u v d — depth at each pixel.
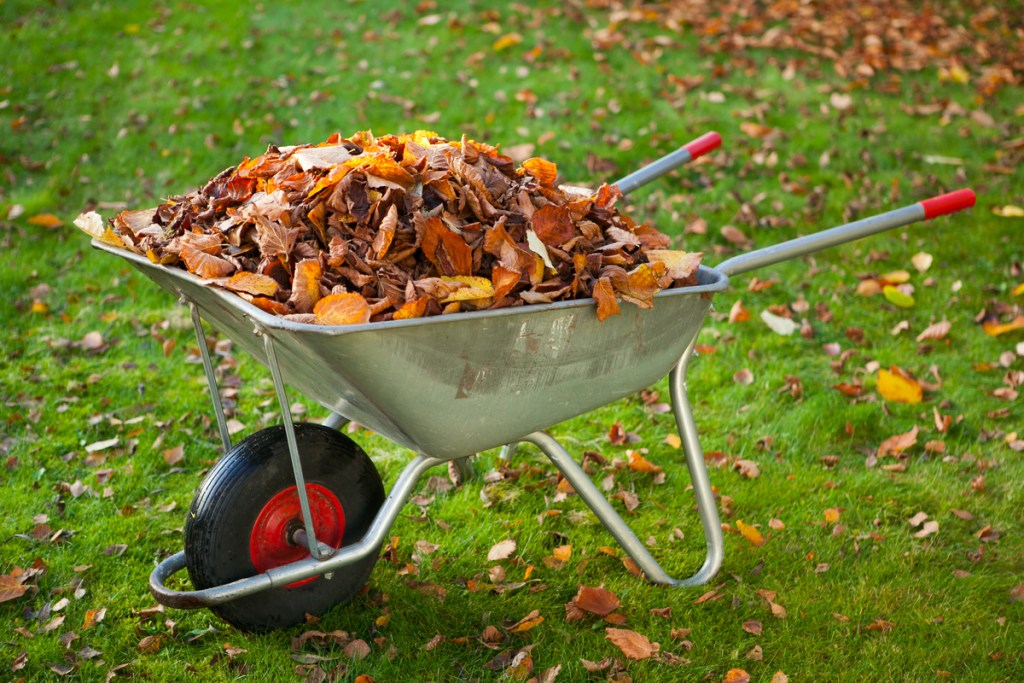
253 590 1.93
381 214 1.96
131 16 6.49
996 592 2.51
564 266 2.00
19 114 5.26
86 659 2.13
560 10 6.80
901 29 6.88
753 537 2.64
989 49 6.59
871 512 2.83
